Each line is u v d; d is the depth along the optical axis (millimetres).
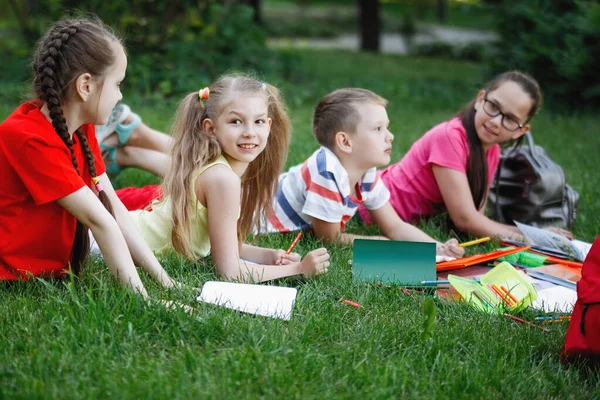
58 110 2441
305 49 15695
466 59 15555
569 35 8461
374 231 3738
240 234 3143
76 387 1966
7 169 2498
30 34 8203
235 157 2902
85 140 2619
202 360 2117
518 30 9023
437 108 8742
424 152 3855
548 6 8938
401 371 2164
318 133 3430
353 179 3404
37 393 1913
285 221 3512
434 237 3742
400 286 2910
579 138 6844
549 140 6637
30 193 2486
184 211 2912
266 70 8656
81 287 2586
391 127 6898
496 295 2820
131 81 7512
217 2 8609
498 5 9375
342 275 2971
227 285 2633
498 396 2141
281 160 3119
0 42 8602
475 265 3275
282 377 2068
